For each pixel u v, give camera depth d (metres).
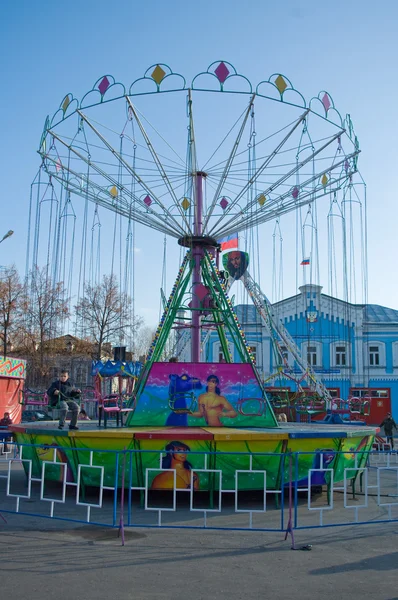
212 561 6.73
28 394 23.39
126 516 9.40
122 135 13.04
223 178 13.35
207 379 12.25
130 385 17.80
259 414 12.06
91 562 6.62
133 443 10.41
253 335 39.94
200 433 10.28
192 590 5.64
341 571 6.34
